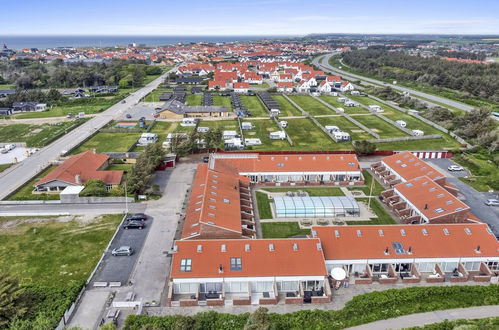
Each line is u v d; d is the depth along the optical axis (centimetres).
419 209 7375
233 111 16612
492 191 9025
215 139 11238
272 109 16175
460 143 12338
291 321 4834
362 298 5256
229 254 5625
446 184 8669
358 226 6212
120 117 15675
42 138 12781
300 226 7381
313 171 9331
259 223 7475
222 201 7281
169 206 8125
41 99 18262
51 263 6150
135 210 7925
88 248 6581
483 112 13738
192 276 5372
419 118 15225
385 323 4878
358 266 5906
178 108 16012
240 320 4825
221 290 5525
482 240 6119
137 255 6400
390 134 13288
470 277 5822
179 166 10431
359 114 16062
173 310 5172
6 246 6612
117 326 4853
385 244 5988
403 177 8962
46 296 5209
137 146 12088
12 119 15338
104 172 9181
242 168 9338
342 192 8894
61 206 8081
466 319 4922
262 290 5550
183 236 6431
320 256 5662
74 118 15500
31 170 10044
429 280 5744
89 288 5566
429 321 4916
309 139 12775
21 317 4666
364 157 11188
